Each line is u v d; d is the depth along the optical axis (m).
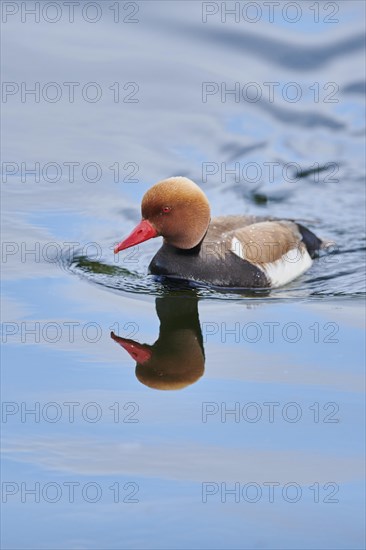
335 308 12.20
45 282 12.79
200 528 8.23
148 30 19.42
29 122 17.11
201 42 19.14
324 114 17.55
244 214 15.05
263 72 18.48
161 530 8.21
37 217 14.61
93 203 15.05
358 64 18.67
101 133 16.88
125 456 9.23
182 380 10.59
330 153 16.73
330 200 15.62
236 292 12.73
